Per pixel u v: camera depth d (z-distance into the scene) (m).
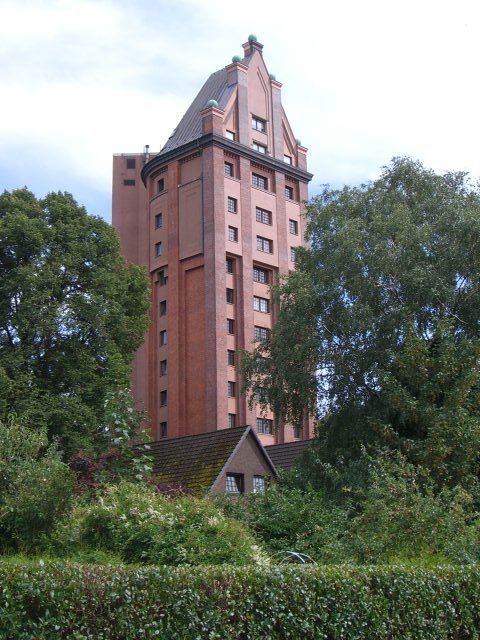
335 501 23.11
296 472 27.66
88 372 35.53
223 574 8.74
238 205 62.72
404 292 28.36
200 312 60.59
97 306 36.53
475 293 27.81
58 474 15.61
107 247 39.84
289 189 68.12
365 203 31.48
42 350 35.62
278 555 17.25
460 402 23.52
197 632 8.24
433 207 30.38
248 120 65.62
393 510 15.55
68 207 39.09
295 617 9.23
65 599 7.44
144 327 41.31
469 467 22.83
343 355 28.50
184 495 18.75
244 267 61.69
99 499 15.93
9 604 7.10
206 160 62.25
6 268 36.97
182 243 62.59
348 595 9.91
